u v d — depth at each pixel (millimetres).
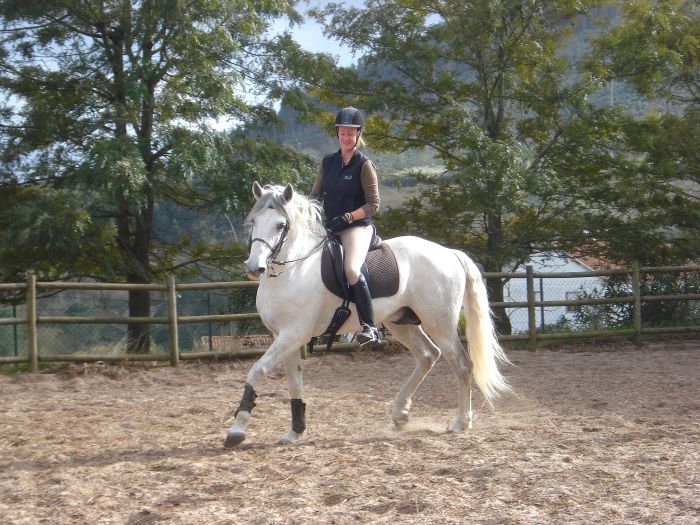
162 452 5707
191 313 13023
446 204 15539
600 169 15438
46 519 4141
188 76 13305
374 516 4047
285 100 14562
